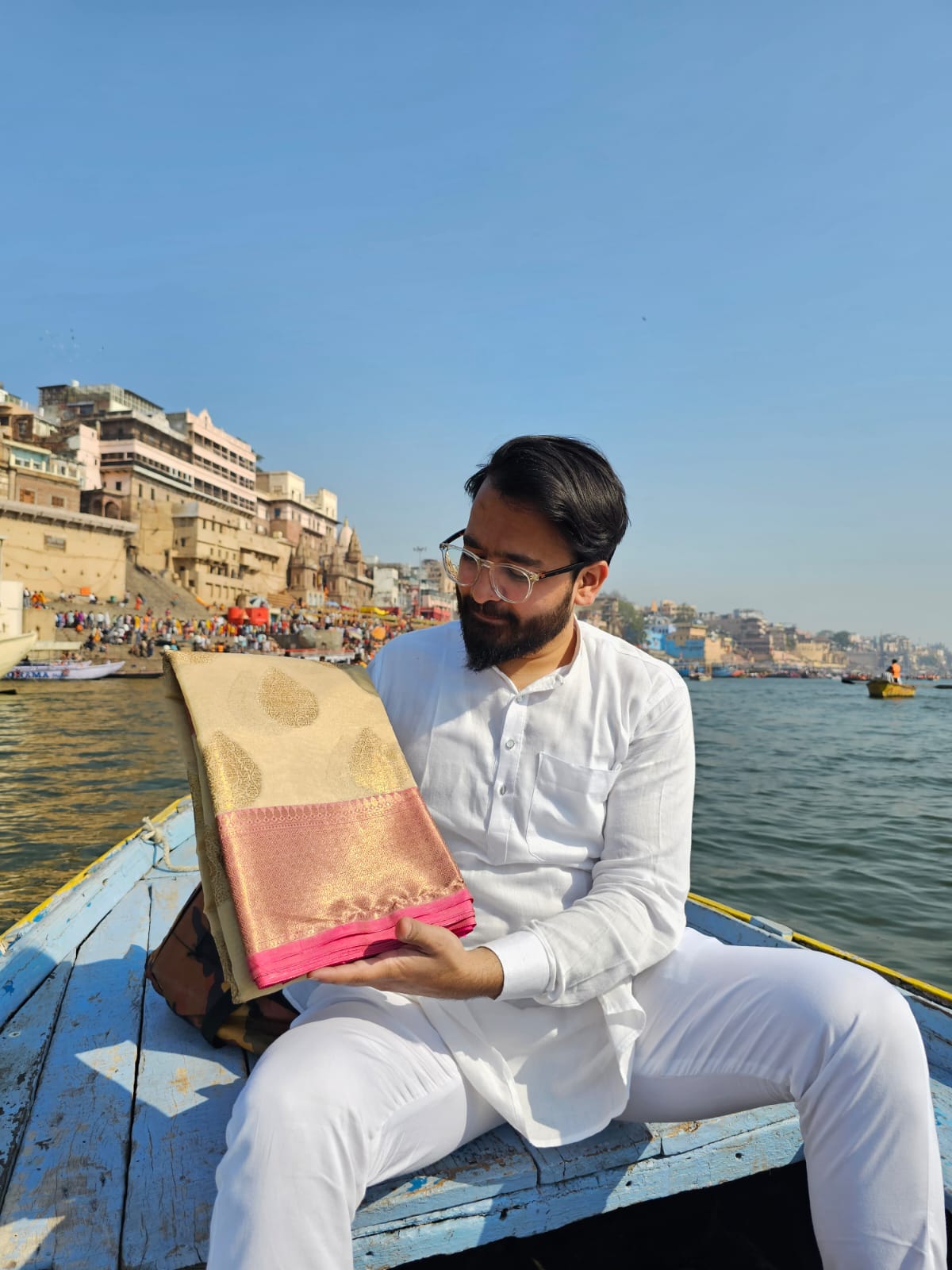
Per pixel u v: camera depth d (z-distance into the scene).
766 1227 2.10
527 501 1.55
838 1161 1.35
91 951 3.00
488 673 1.72
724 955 1.61
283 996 2.10
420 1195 1.54
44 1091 2.03
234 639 56.47
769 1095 1.50
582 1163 1.65
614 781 1.73
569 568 1.60
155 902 3.62
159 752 18.42
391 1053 1.43
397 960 1.35
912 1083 1.33
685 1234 2.03
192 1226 1.58
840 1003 1.38
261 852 1.36
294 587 91.50
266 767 1.45
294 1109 1.21
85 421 77.88
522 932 1.52
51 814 11.74
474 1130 1.58
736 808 13.55
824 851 10.28
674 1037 1.59
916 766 20.39
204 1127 1.89
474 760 1.71
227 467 96.56
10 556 51.44
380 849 1.48
